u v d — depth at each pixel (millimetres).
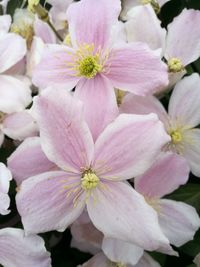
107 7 114
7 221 121
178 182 113
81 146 102
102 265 122
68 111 99
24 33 132
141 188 114
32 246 105
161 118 117
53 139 99
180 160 111
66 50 115
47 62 114
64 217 105
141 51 111
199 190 125
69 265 130
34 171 107
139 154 100
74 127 100
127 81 110
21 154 106
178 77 119
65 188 104
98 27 114
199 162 121
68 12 117
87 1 115
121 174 104
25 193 100
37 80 112
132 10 119
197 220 115
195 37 122
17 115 114
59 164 102
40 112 98
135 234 102
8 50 122
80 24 115
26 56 126
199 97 119
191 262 126
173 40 122
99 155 103
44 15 132
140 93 109
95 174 105
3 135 117
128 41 119
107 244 111
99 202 106
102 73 113
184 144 122
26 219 101
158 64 108
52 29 133
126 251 111
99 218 105
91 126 105
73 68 114
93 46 114
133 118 100
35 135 113
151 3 134
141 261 119
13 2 150
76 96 110
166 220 116
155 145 99
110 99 107
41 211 102
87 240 120
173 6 142
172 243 115
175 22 123
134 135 100
